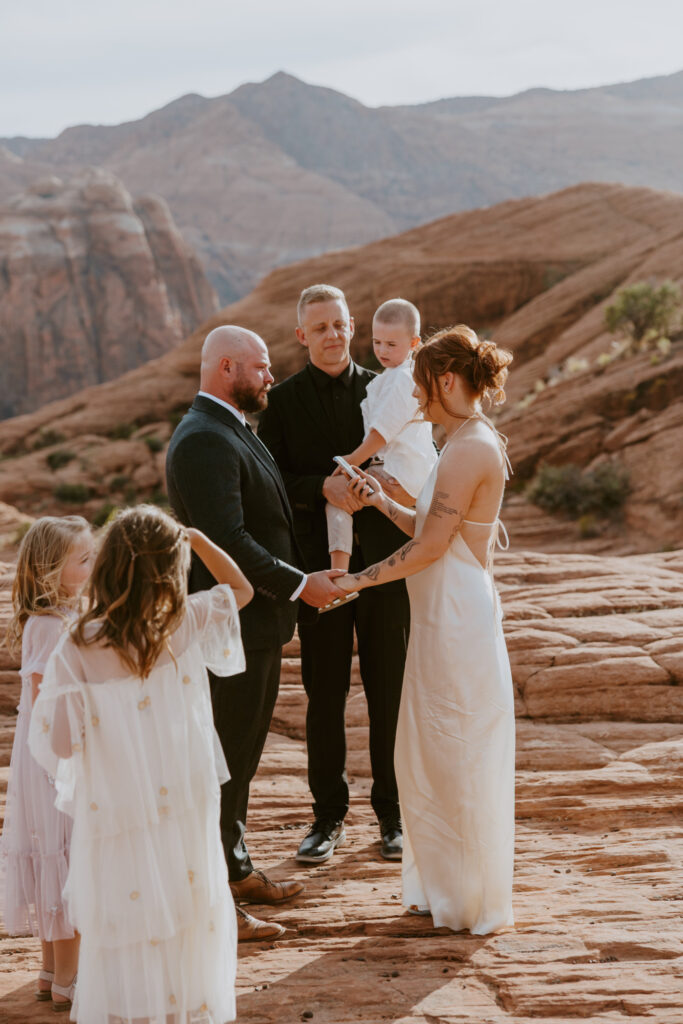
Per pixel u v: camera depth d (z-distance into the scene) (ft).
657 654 19.62
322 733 14.60
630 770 16.30
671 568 26.23
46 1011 10.31
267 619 12.23
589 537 90.68
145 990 8.79
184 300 451.12
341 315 14.37
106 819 8.69
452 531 11.34
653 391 102.89
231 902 9.64
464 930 11.67
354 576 11.63
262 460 12.40
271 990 10.48
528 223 211.41
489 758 11.45
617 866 13.57
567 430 104.53
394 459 14.11
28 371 396.98
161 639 8.64
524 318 184.96
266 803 16.21
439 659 11.54
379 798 14.66
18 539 65.26
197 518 11.57
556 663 19.51
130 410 201.05
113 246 413.80
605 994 10.01
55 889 10.07
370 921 12.00
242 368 11.96
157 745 8.88
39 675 9.89
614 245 196.75
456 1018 9.77
